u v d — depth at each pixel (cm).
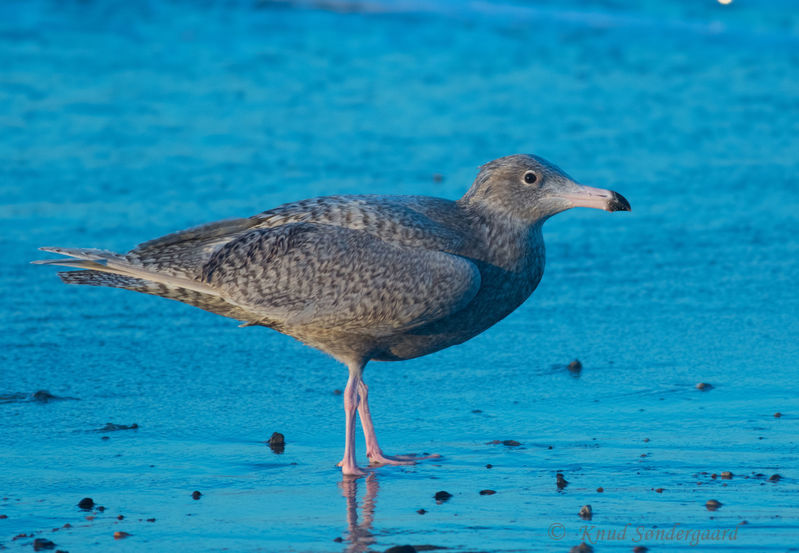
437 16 3697
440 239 1106
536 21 3709
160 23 3434
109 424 1189
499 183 1128
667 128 2592
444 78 2986
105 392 1286
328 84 2881
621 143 2458
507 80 2986
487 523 945
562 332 1508
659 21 3788
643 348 1443
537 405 1256
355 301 1081
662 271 1758
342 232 1096
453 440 1159
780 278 1720
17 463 1080
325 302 1087
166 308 1603
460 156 2308
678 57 3334
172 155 2284
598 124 2603
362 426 1154
